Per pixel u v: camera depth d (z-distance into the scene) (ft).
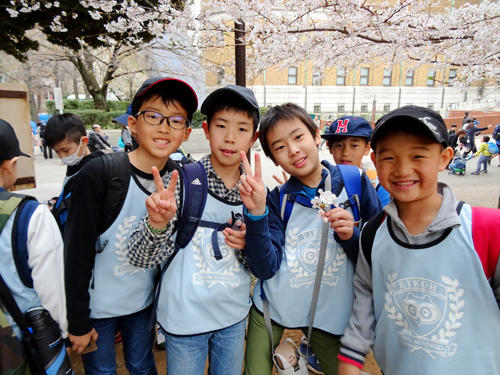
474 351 3.12
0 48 14.78
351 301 4.74
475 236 3.09
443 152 3.26
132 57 43.19
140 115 4.63
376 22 10.90
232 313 4.60
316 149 4.88
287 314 4.81
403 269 3.45
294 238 4.86
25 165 11.38
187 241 4.47
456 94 85.30
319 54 13.34
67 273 4.24
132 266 4.69
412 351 3.37
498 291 3.07
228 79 15.87
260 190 3.98
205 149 49.73
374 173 7.72
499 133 35.60
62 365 4.02
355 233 4.50
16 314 3.67
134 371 5.33
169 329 4.39
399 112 3.10
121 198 4.45
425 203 3.36
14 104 10.84
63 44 15.81
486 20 10.66
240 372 5.05
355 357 3.89
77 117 7.04
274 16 10.63
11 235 3.70
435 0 11.95
